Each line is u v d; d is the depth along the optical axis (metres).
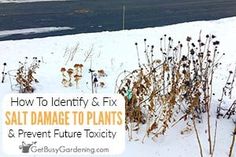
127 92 4.79
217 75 6.91
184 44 8.84
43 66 7.14
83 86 5.99
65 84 5.96
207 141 4.21
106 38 9.19
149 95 4.87
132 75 5.98
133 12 14.07
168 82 5.27
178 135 4.32
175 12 14.34
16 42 8.98
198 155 3.99
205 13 14.38
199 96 4.71
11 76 6.50
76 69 6.38
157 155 4.00
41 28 11.66
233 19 11.16
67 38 9.25
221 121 4.59
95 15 13.45
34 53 8.01
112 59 7.66
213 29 10.05
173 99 4.38
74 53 7.94
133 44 8.72
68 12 13.84
